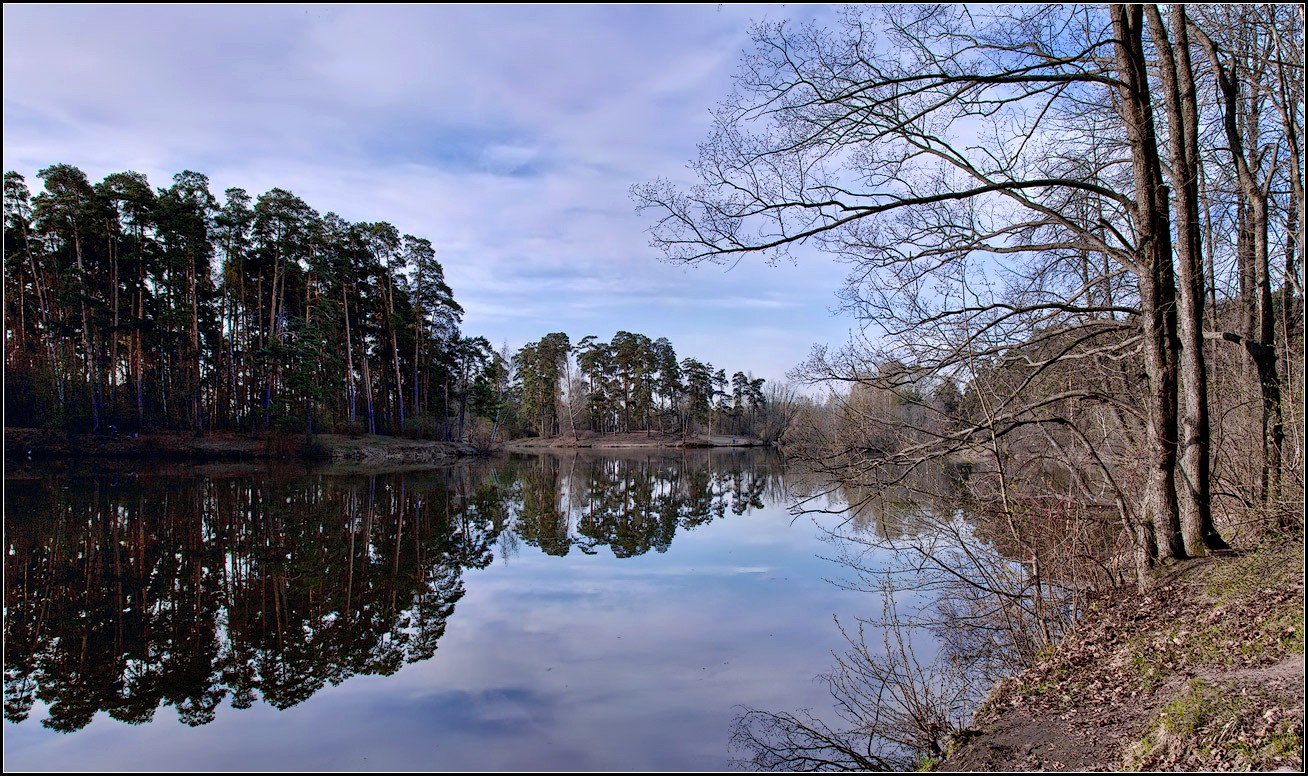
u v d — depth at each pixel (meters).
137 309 39.34
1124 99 8.23
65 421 33.69
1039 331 9.34
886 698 7.30
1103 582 8.70
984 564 9.30
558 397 82.50
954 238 8.59
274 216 41.69
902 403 9.97
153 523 18.81
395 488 29.00
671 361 84.44
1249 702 4.47
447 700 7.72
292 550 16.11
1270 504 8.27
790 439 12.48
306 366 38.94
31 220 36.16
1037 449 10.50
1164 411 8.12
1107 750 4.69
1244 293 10.47
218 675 8.76
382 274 49.38
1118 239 8.89
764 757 6.18
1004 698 6.29
